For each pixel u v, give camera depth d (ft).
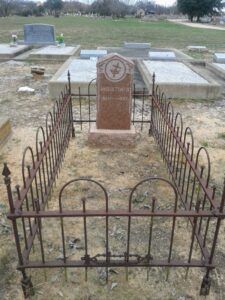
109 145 18.44
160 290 9.73
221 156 17.88
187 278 10.12
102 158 17.38
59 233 11.91
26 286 9.25
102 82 17.40
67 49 52.49
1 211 13.07
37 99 27.63
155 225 12.37
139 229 12.16
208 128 21.89
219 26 155.02
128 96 17.75
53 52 48.55
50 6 211.00
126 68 17.07
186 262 9.32
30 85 32.37
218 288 9.84
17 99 27.61
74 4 228.43
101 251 11.11
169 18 234.79
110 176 15.66
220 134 20.93
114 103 17.90
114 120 18.33
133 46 58.59
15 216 8.23
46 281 9.94
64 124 17.58
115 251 11.09
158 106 17.85
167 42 79.25
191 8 182.80
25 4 209.26
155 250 11.16
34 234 10.07
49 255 10.88
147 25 138.21
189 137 20.30
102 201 13.74
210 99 28.53
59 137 15.94
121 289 9.73
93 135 18.24
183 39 87.04
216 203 8.66
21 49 51.62
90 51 45.93
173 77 31.81
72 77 30.30
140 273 10.25
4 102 26.76
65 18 174.81
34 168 10.46
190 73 34.60
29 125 21.68
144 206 13.44
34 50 52.70
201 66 45.57
